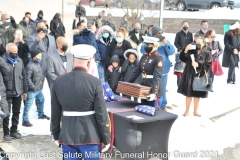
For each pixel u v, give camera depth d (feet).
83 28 22.16
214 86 30.17
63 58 18.38
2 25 25.85
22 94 18.70
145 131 14.75
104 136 11.46
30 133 19.06
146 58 17.43
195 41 21.26
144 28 40.06
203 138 18.58
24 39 25.30
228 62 30.91
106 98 17.12
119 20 55.21
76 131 11.28
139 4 43.06
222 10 70.38
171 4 74.28
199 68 20.26
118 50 22.35
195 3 72.69
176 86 29.78
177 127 19.84
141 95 16.15
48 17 42.39
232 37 30.58
